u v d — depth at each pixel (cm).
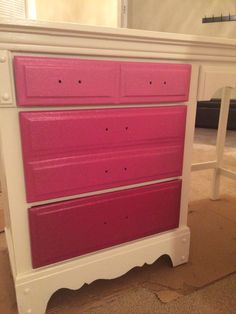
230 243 127
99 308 91
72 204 85
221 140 164
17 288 82
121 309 90
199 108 377
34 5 268
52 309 90
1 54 67
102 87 80
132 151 91
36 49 70
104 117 83
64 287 90
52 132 77
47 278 86
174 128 96
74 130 79
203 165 162
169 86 91
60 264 88
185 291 98
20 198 78
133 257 100
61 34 71
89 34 74
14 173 76
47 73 72
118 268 98
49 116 75
